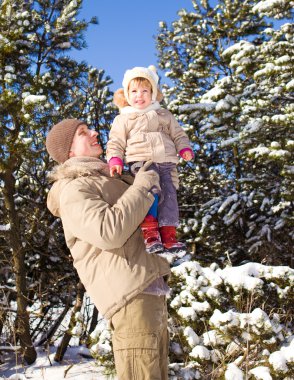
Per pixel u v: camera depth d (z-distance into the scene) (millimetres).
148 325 1999
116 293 2020
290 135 9430
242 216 12422
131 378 1967
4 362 7770
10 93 7246
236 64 9953
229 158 14891
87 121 10547
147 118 2414
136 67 2473
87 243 2115
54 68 9297
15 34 8023
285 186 10406
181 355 4527
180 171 14156
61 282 9883
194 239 12328
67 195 2049
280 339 4121
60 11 9633
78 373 6309
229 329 3990
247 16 15023
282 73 9422
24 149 7527
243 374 3822
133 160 2344
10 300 9711
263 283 4496
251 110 9914
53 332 8773
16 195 9594
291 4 9672
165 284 2166
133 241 2107
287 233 11984
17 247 8422
